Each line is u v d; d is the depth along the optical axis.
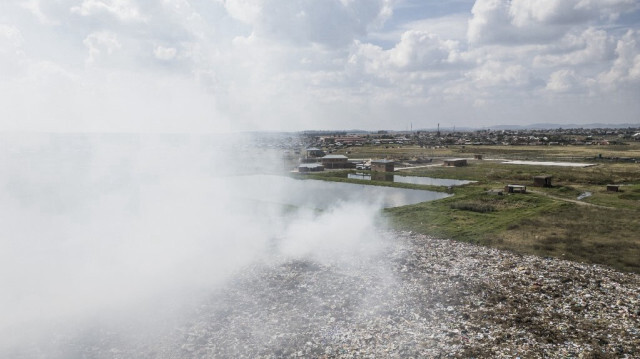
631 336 25.92
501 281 35.16
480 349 24.94
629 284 33.81
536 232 48.94
